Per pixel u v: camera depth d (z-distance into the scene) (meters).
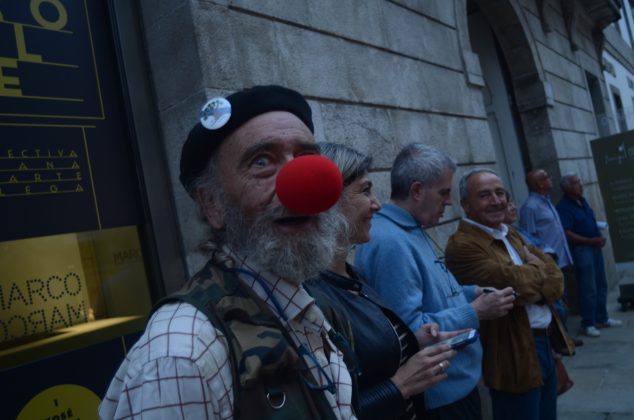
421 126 3.56
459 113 4.13
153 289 1.96
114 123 1.95
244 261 0.88
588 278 4.99
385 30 3.38
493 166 4.48
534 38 6.52
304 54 2.63
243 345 0.73
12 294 1.56
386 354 1.36
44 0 1.76
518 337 2.13
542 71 6.47
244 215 0.87
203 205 0.96
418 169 1.92
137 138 2.01
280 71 2.44
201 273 0.85
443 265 1.94
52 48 1.77
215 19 2.13
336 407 0.85
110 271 1.84
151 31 2.16
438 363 1.41
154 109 2.15
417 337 1.59
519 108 6.49
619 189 5.75
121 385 0.75
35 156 1.67
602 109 9.51
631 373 3.83
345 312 1.34
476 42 6.64
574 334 5.12
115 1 2.03
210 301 0.77
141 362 0.68
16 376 1.53
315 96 2.65
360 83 3.02
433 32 4.01
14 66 1.65
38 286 1.63
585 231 5.03
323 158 0.80
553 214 4.86
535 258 2.36
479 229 2.35
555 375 2.33
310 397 0.76
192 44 2.04
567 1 8.00
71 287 1.72
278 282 0.88
